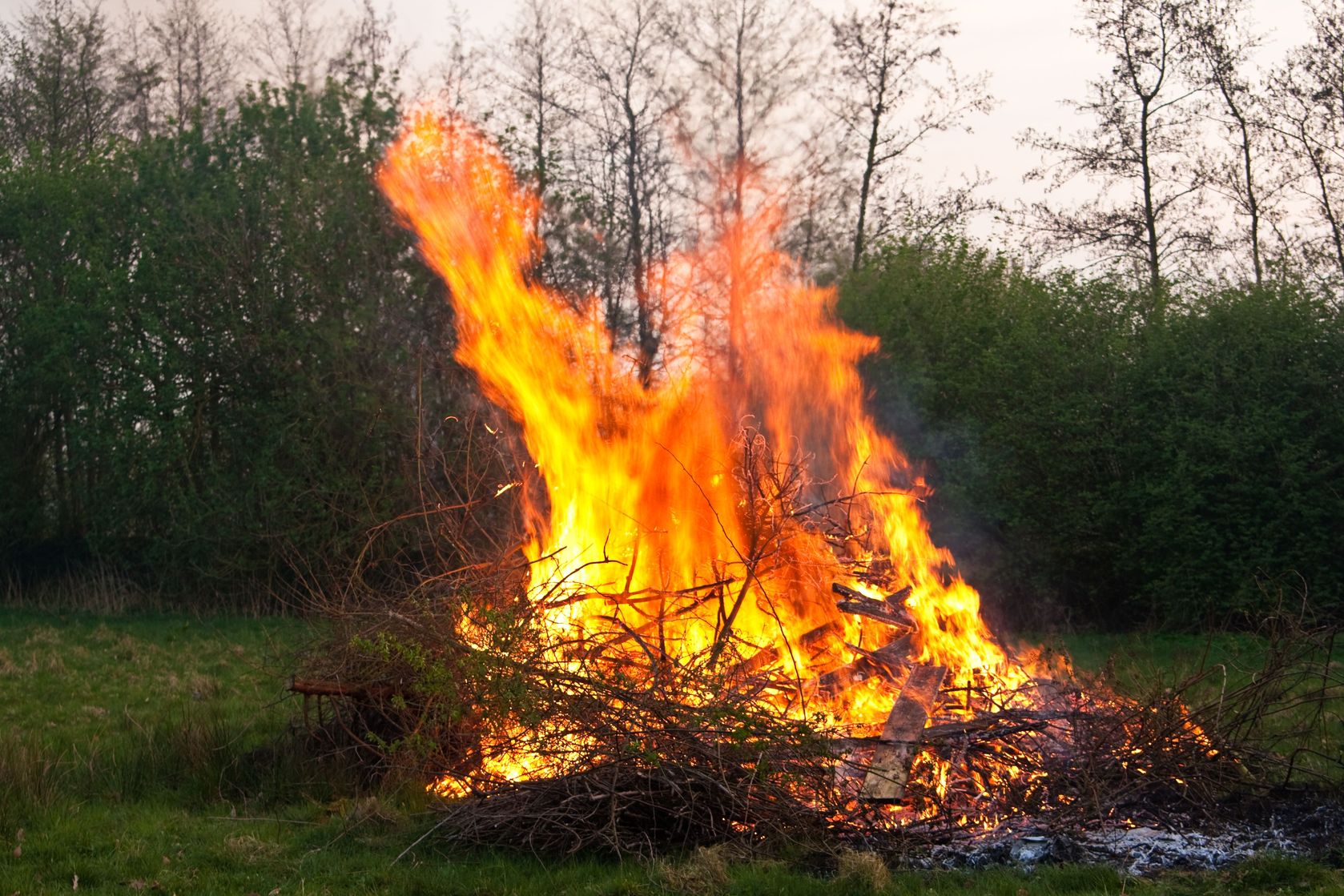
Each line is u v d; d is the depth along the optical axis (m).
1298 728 9.11
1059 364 19.31
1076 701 8.33
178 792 8.55
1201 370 17.78
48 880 6.71
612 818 6.70
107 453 22.02
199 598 21.83
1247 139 26.27
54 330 22.45
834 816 6.82
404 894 6.36
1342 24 24.47
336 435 21.41
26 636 18.22
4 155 25.25
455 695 7.45
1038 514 18.98
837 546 10.84
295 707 11.02
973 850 6.68
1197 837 6.83
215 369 22.20
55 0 30.33
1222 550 17.17
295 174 22.59
